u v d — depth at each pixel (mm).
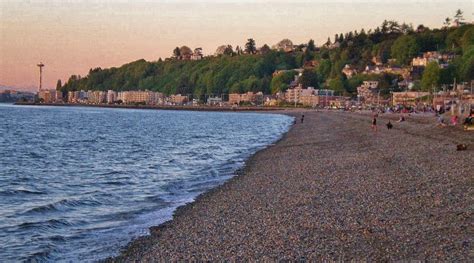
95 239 18172
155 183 31188
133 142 66750
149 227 19672
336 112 168625
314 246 14898
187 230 18703
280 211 20438
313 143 54062
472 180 22656
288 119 152750
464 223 15703
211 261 14539
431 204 18812
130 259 15602
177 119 156750
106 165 41219
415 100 174750
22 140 67750
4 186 30406
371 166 31359
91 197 26438
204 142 66312
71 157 47844
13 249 17109
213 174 34594
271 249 15055
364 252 13859
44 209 23422
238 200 23875
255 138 72938
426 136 49406
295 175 30688
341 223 17391
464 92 138125
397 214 17859
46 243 17750
